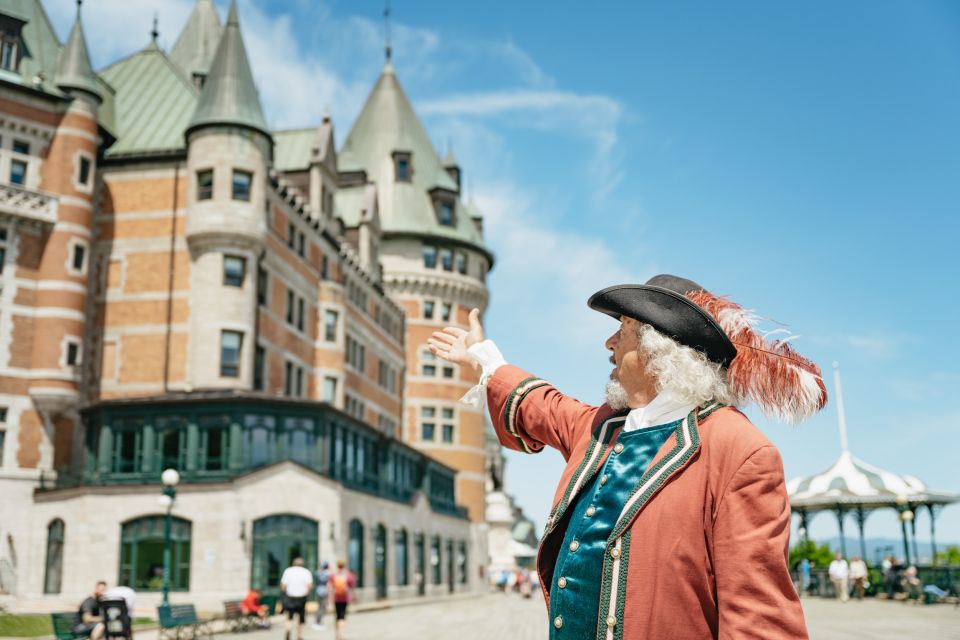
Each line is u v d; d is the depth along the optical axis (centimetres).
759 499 176
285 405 3350
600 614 181
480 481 6494
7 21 3828
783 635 166
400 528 4228
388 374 6000
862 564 3125
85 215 3856
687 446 187
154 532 3123
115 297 3922
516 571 7169
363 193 6228
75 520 3206
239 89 3991
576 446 215
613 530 186
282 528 3172
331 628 2431
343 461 3681
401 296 6469
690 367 194
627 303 203
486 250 6825
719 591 174
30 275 3719
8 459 3528
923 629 1719
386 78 7262
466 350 256
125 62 4669
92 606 1634
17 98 3769
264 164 4006
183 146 4103
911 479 3322
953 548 4066
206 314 3794
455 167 7431
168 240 3941
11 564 3403
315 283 4741
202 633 2198
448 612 3288
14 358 3628
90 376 3866
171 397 3266
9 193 3631
